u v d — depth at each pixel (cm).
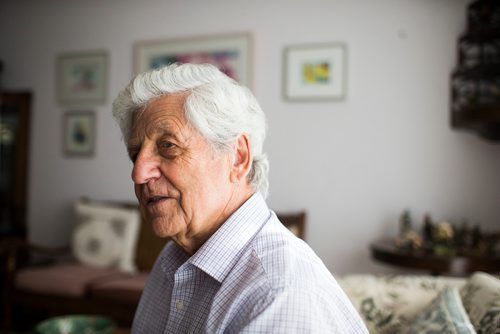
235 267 77
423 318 118
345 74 317
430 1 300
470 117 259
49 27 409
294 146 332
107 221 344
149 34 375
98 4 392
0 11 426
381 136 311
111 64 387
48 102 409
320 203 326
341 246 320
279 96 335
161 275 102
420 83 302
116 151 385
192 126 80
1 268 349
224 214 85
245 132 85
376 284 155
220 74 85
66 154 401
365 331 72
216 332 70
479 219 290
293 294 66
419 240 264
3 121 419
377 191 312
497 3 270
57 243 402
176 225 83
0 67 421
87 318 199
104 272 319
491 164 288
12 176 415
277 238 79
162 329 93
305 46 327
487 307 109
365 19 314
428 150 301
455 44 294
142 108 84
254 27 342
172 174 80
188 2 363
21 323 357
